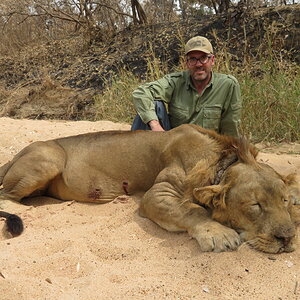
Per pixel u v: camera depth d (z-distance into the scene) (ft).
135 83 17.35
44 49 26.32
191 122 9.98
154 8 27.25
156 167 8.16
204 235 6.51
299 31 17.94
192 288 5.55
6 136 13.21
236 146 7.07
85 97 20.25
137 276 5.90
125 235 7.16
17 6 28.68
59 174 8.81
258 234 6.32
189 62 9.51
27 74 23.93
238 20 19.89
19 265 6.23
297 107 13.44
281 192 6.42
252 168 6.70
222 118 10.16
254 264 5.97
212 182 7.08
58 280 5.84
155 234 7.18
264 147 12.60
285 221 6.24
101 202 8.64
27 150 9.09
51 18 28.76
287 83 14.25
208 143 7.48
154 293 5.44
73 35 28.27
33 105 20.63
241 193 6.51
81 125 14.84
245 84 14.03
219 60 15.48
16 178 8.75
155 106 9.65
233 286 5.56
